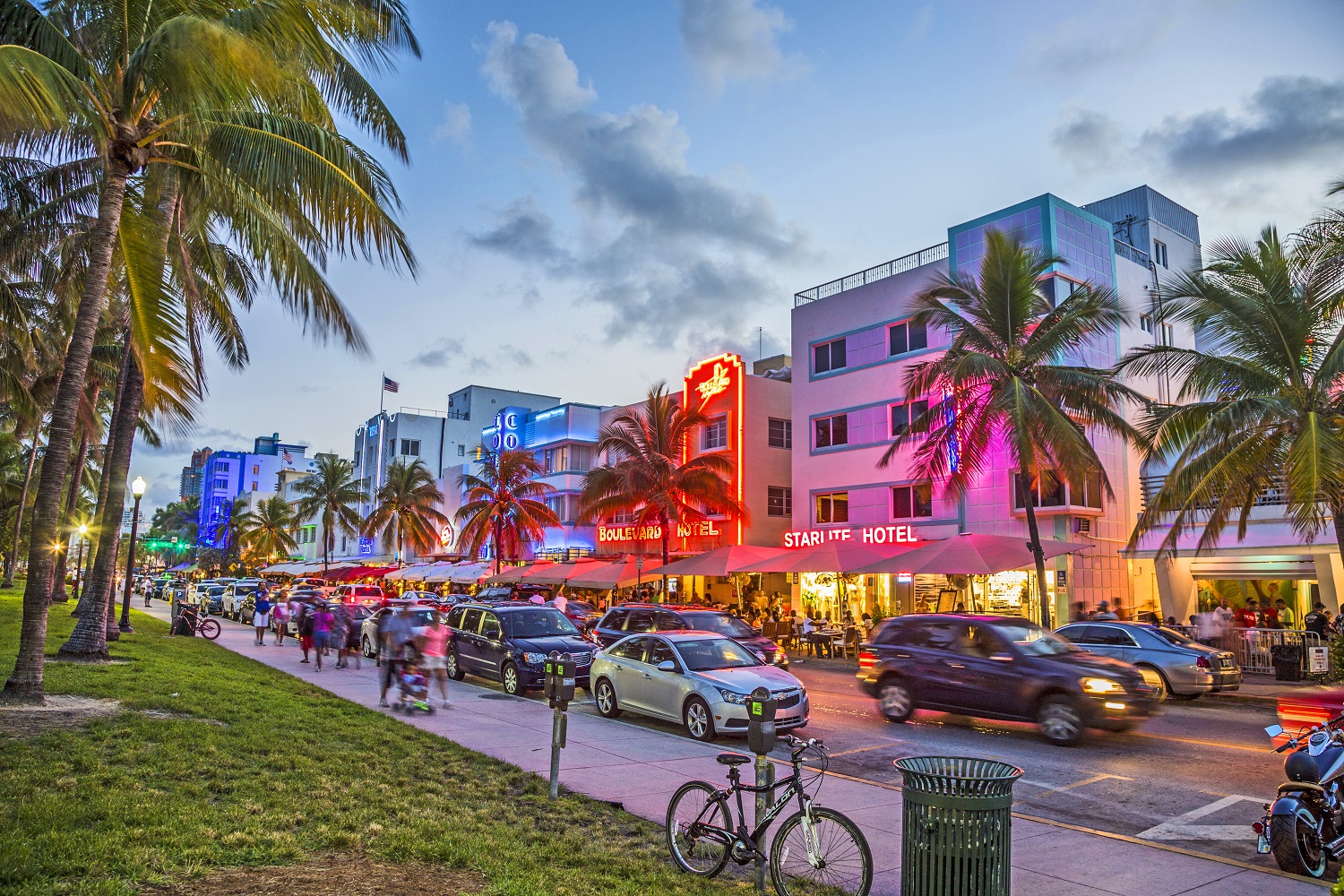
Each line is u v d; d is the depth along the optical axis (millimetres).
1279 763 11250
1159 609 28781
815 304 34906
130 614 37812
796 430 35312
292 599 30047
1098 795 9570
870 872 5754
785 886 5926
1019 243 22594
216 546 138625
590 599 45469
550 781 8477
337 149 12055
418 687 13938
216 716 11609
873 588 31219
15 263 18328
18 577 73688
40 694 11555
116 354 32000
